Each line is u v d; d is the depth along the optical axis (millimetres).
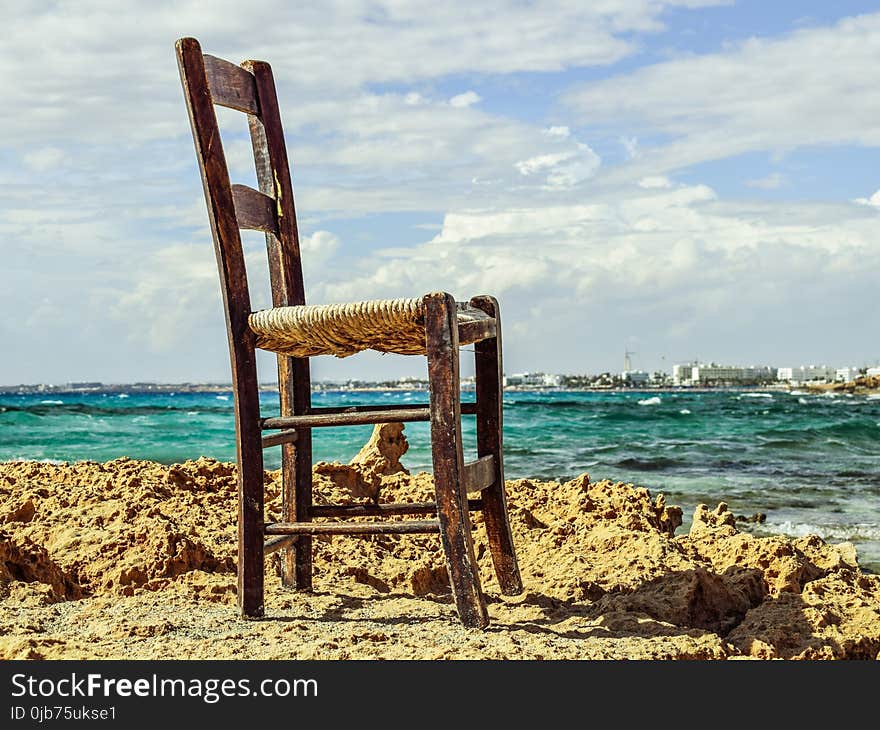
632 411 47188
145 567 5250
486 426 5168
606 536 6336
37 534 5730
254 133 5188
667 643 4223
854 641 4508
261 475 4629
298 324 4434
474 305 5168
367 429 25188
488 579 5668
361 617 4660
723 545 6254
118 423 32438
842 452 20500
